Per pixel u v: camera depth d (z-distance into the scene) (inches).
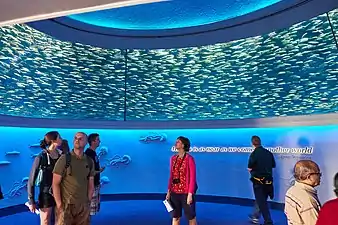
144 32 409.1
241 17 366.0
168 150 405.1
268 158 252.5
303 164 99.3
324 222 81.5
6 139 317.1
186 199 192.1
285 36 355.9
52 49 380.8
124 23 413.7
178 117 437.1
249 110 396.2
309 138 311.7
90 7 102.8
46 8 104.5
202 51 422.3
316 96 334.6
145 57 438.0
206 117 425.1
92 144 216.5
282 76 365.4
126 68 437.4
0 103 323.6
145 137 410.6
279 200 328.2
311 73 338.3
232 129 374.9
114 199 394.3
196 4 385.7
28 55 354.0
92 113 422.6
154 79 442.3
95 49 418.0
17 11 106.9
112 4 100.3
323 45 324.8
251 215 275.9
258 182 248.1
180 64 435.2
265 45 375.6
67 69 399.2
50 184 180.2
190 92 434.0
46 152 183.3
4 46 320.8
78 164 146.6
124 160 405.1
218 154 382.3
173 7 392.5
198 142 393.7
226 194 372.2
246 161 362.9
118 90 436.8
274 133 342.0
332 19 310.2
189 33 400.2
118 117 435.8
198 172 388.5
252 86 393.4
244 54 395.5
